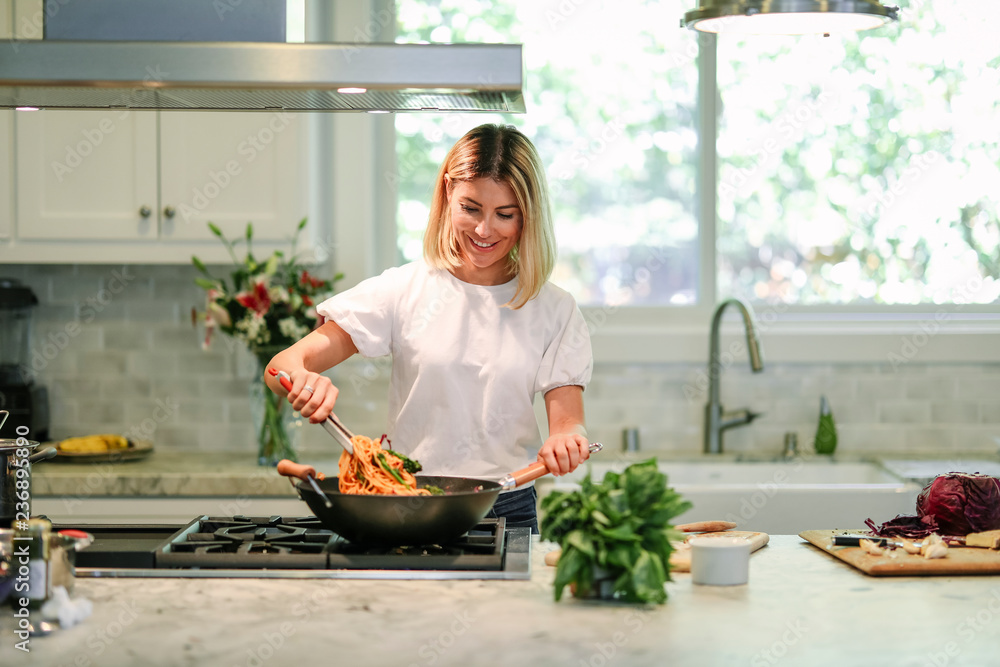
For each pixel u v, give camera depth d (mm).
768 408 3322
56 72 1723
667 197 3406
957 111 3379
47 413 3260
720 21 1943
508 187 1985
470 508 1588
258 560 1565
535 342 2119
